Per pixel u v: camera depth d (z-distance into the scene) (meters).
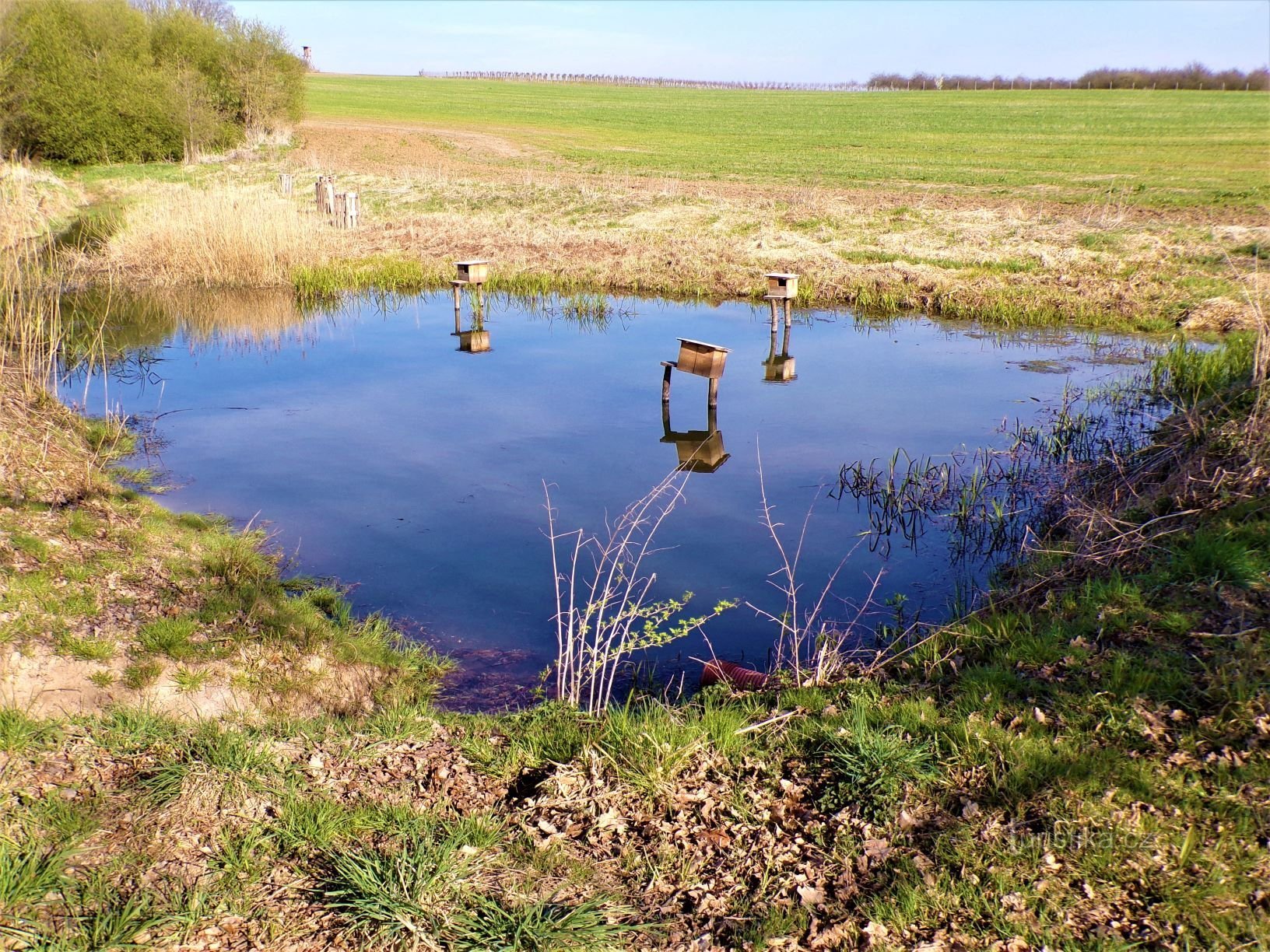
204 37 44.59
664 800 4.64
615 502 9.48
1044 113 60.66
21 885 3.64
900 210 24.70
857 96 88.94
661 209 26.28
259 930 3.63
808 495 9.62
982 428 11.38
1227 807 4.20
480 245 22.70
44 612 5.97
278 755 4.79
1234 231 19.91
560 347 15.71
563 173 36.28
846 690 5.77
